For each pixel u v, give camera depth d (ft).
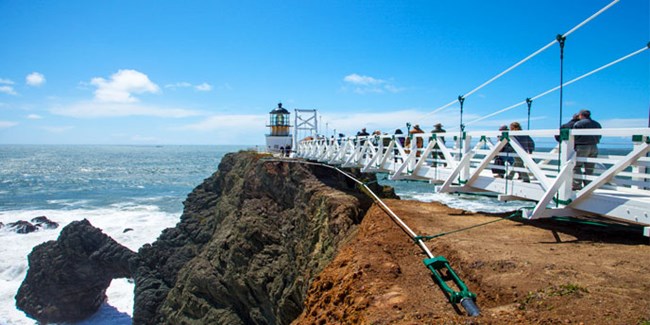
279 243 75.25
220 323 73.77
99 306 107.55
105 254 107.96
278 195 84.07
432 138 44.16
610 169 23.76
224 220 96.32
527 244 26.09
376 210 40.19
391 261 25.02
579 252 23.56
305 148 105.50
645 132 21.33
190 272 84.02
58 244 108.27
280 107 145.07
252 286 70.49
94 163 510.58
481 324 15.84
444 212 39.14
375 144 72.28
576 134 25.55
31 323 99.40
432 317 17.47
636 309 15.39
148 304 94.02
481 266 22.24
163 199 219.00
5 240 136.56
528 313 16.16
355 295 21.72
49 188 264.11
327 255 55.06
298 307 59.31
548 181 27.07
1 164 480.64
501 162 40.04
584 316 15.20
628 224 28.43
